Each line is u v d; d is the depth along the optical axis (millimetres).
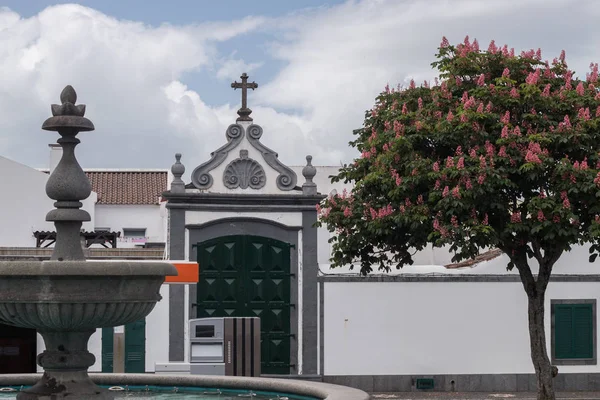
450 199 20312
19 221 38094
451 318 27500
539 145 20359
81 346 12469
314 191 27359
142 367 26453
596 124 20688
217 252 27141
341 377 27188
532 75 21078
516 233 21781
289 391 14492
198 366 24594
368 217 22203
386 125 22719
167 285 26719
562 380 27797
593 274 28000
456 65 22406
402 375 27312
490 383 27469
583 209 21172
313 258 27328
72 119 12297
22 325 12078
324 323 27281
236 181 27344
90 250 28156
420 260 34312
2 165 37750
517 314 27625
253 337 24828
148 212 52656
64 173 12445
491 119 21078
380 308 27391
